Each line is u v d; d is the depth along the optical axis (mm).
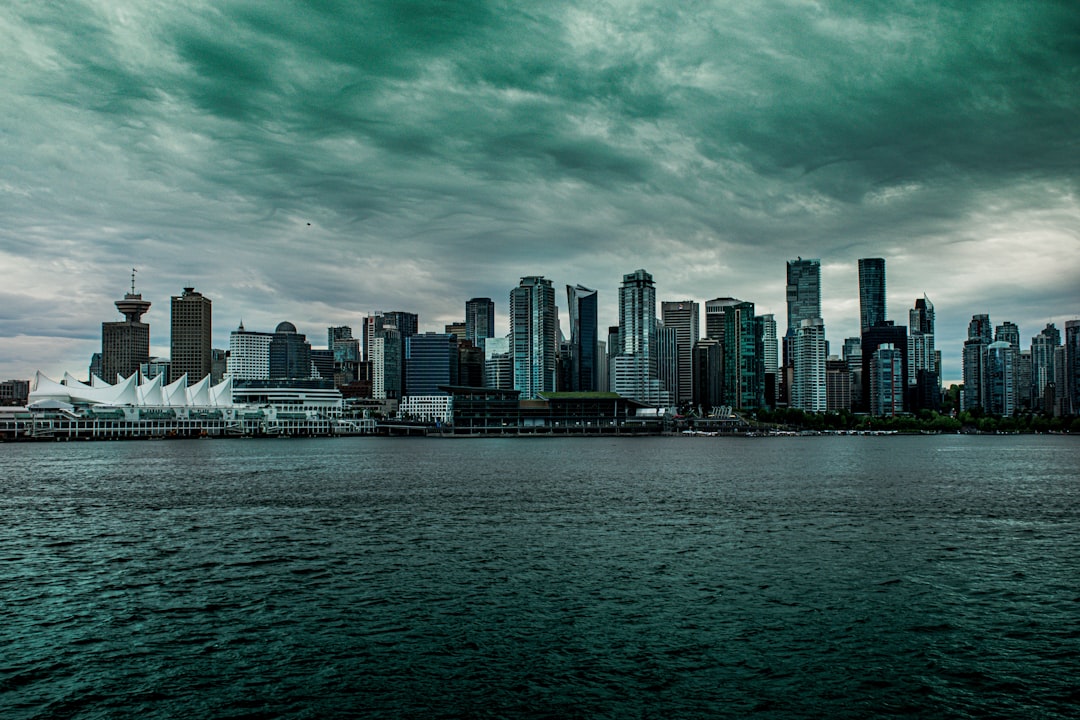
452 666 57125
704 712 49844
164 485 183875
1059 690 53062
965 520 123562
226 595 75688
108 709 50375
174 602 73250
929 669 56562
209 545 101000
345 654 59469
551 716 49406
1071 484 187000
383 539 105125
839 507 139875
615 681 54531
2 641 62438
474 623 66562
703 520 122875
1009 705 50844
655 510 135125
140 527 116188
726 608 70938
